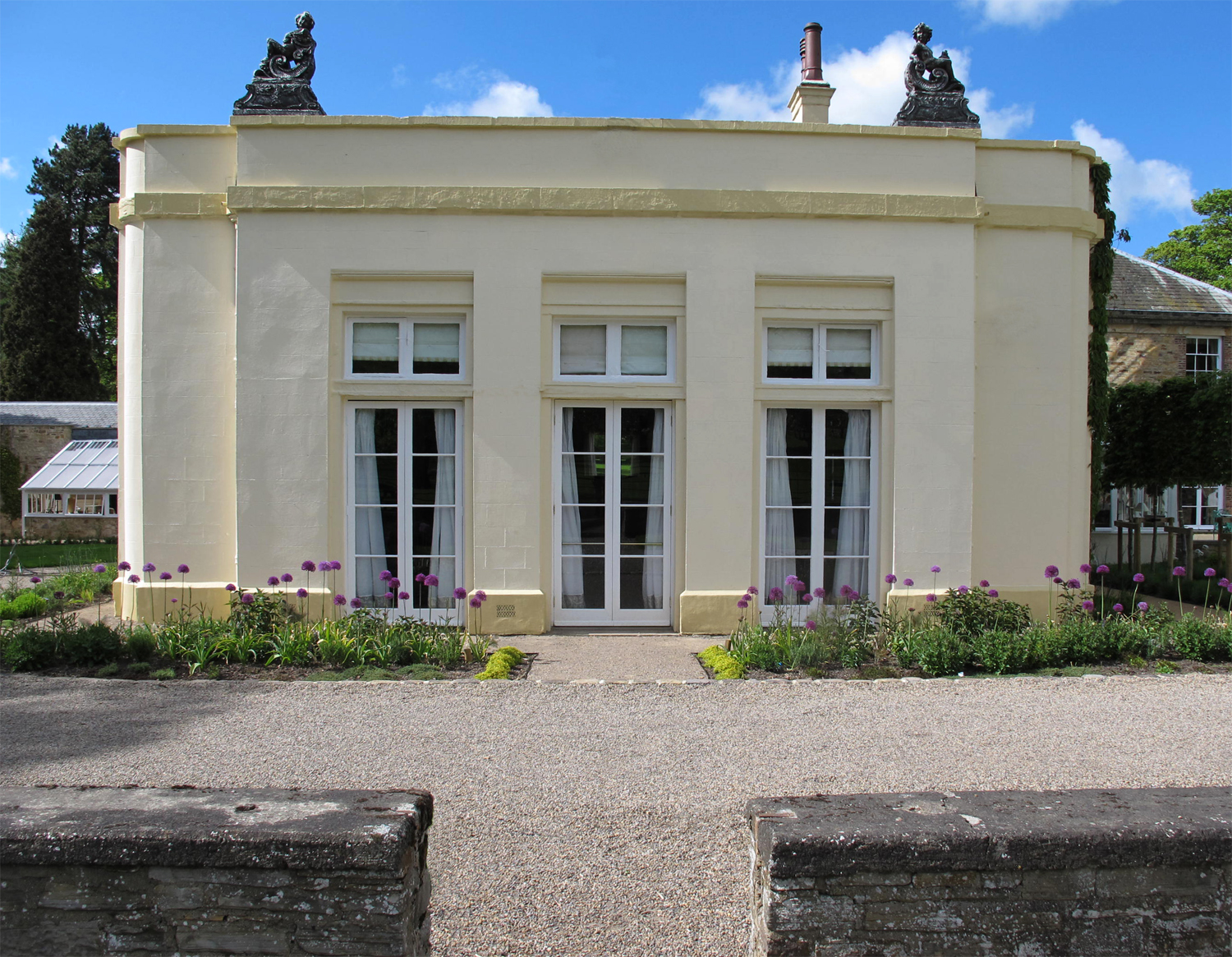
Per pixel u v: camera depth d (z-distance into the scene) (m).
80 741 4.74
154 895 2.32
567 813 3.84
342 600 7.04
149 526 8.27
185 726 5.02
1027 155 8.71
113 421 24.55
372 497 8.41
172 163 8.41
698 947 2.95
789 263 8.30
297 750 4.61
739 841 3.63
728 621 8.18
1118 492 15.27
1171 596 11.16
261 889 2.31
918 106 8.70
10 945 2.34
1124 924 2.37
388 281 8.24
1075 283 8.88
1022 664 6.62
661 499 8.52
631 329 8.49
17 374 31.50
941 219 8.34
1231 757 4.57
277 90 8.40
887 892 2.32
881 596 8.42
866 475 8.64
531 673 6.68
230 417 8.32
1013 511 8.63
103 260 40.28
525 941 2.96
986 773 4.33
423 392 8.25
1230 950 2.40
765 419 8.57
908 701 5.66
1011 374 8.66
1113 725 5.14
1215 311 16.08
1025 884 2.35
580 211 8.18
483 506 8.13
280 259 8.09
